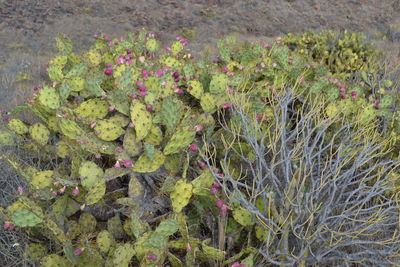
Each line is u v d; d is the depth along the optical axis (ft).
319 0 27.58
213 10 24.82
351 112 10.76
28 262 8.26
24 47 19.44
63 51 11.58
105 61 11.35
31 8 22.89
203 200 8.59
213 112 9.57
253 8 25.61
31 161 9.81
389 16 26.66
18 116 12.05
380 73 15.53
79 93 9.95
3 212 8.68
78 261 7.66
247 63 11.68
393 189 8.48
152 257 7.25
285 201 7.96
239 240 8.63
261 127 9.95
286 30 24.06
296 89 10.64
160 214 8.69
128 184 8.79
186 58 11.62
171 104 8.39
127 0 24.68
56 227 7.62
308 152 8.50
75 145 8.94
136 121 8.21
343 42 18.13
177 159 8.73
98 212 8.76
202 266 8.25
